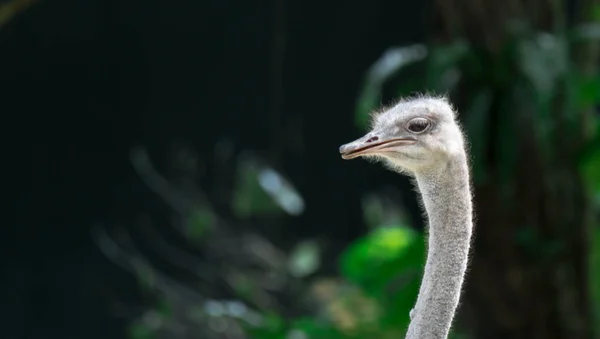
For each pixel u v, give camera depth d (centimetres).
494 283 962
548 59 883
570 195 947
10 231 2033
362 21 2025
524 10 902
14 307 1984
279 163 2042
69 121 2055
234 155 2047
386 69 920
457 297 480
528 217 940
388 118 491
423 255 949
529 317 970
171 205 1944
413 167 487
